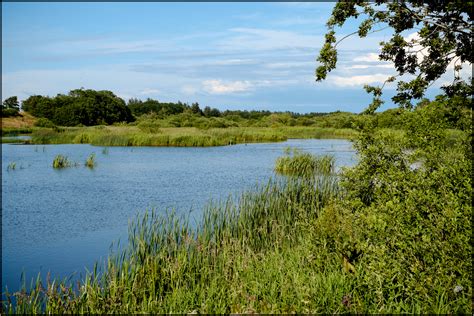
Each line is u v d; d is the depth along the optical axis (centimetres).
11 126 8281
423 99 754
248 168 2588
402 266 555
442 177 610
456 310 486
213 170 2512
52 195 1802
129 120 10662
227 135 5066
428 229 560
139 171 2494
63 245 1139
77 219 1406
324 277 603
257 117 11350
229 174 2347
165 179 2202
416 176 646
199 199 1695
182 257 783
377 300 554
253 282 626
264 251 875
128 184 2061
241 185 2003
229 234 929
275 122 8144
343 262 655
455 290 509
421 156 675
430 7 651
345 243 655
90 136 4956
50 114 9700
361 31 708
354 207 752
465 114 630
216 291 625
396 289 570
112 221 1375
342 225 697
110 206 1593
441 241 550
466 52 670
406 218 588
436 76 748
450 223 545
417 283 527
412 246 557
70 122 9325
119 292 647
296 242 894
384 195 659
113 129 6081
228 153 3581
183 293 632
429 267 543
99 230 1275
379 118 757
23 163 2870
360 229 668
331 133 6128
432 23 667
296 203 1136
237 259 752
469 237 522
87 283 673
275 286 606
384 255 576
